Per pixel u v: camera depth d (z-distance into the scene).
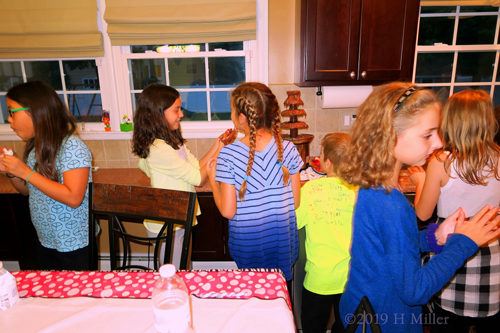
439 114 0.72
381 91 0.77
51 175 1.28
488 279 1.19
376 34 1.96
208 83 2.44
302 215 1.38
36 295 0.88
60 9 2.20
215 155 1.78
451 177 1.17
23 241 2.14
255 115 1.17
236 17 2.14
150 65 2.42
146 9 2.17
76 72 2.43
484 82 2.48
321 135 2.42
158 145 1.52
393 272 0.72
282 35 2.29
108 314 0.80
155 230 1.60
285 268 1.32
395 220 0.73
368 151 0.75
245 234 1.26
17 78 2.44
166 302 0.71
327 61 2.00
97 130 2.45
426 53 2.44
